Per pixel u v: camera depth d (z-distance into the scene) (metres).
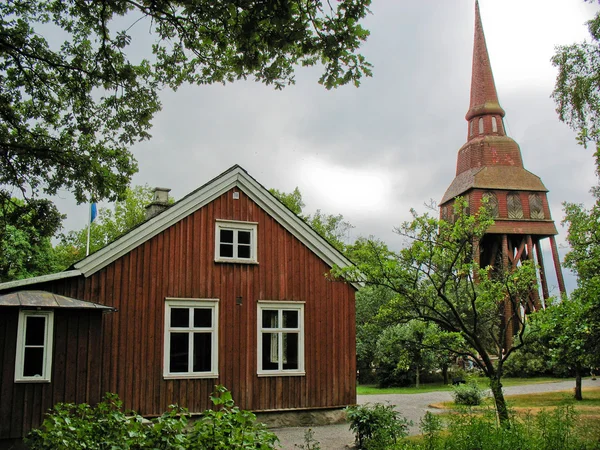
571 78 18.70
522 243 50.72
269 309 17.98
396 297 12.91
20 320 13.38
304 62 10.38
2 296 13.43
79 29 12.87
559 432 8.52
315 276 18.91
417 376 33.22
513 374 40.16
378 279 12.76
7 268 33.41
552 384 33.16
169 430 6.88
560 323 11.66
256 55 10.20
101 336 15.49
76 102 13.66
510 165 54.09
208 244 17.45
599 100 18.45
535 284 12.70
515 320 40.72
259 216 18.42
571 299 12.43
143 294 16.25
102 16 11.55
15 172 14.16
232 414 7.27
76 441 6.68
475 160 55.59
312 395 18.06
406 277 12.48
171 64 12.55
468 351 12.62
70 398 13.63
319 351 18.47
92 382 13.96
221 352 16.98
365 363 39.41
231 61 11.25
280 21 8.55
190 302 16.88
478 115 58.72
